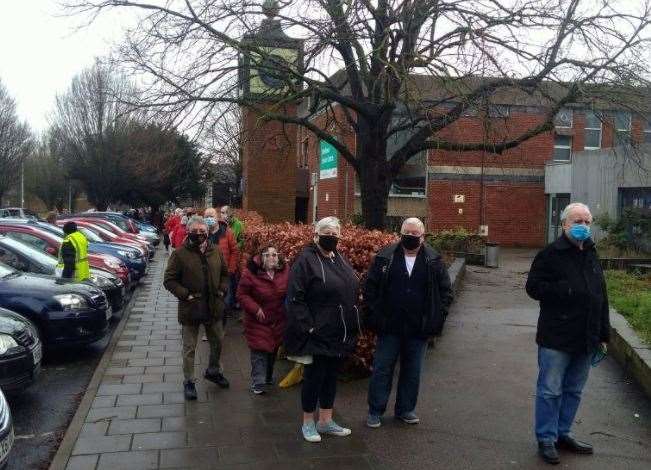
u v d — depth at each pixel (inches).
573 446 195.5
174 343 357.4
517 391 254.8
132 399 246.8
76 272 401.1
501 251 992.9
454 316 403.9
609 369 281.3
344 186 994.1
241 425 217.5
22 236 485.1
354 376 274.4
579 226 184.9
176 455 191.0
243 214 689.6
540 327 193.3
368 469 182.5
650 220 679.1
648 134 855.1
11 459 199.6
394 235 306.8
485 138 441.1
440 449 197.0
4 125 1835.6
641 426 217.6
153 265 893.2
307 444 200.4
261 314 250.8
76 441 201.3
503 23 396.5
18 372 234.7
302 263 202.2
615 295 409.4
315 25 409.1
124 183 1632.6
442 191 1072.2
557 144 1107.9
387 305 209.9
